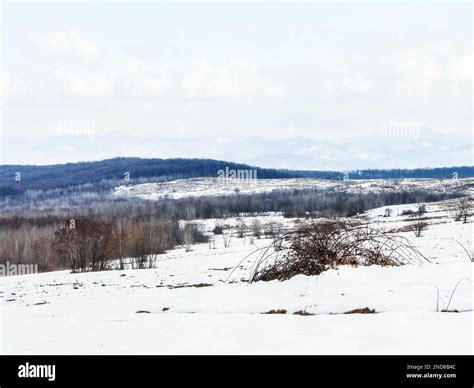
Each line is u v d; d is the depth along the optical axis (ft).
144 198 486.38
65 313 41.88
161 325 34.01
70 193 504.43
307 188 515.09
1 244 171.01
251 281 55.88
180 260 134.41
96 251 138.21
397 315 33.60
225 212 327.47
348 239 60.95
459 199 292.40
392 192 396.78
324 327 31.27
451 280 44.50
